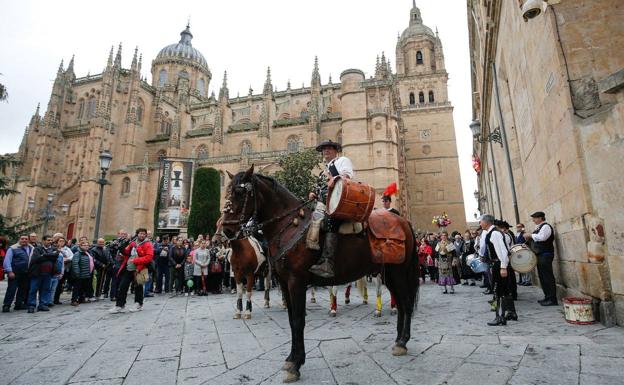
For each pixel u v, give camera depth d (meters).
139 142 61.25
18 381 4.32
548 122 7.88
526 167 11.56
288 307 4.64
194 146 59.47
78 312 10.44
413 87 60.78
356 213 4.29
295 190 27.25
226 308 10.46
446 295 11.71
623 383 3.49
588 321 5.91
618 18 6.49
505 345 5.00
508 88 13.78
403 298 5.06
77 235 51.66
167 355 5.31
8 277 10.82
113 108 59.31
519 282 13.30
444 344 5.25
